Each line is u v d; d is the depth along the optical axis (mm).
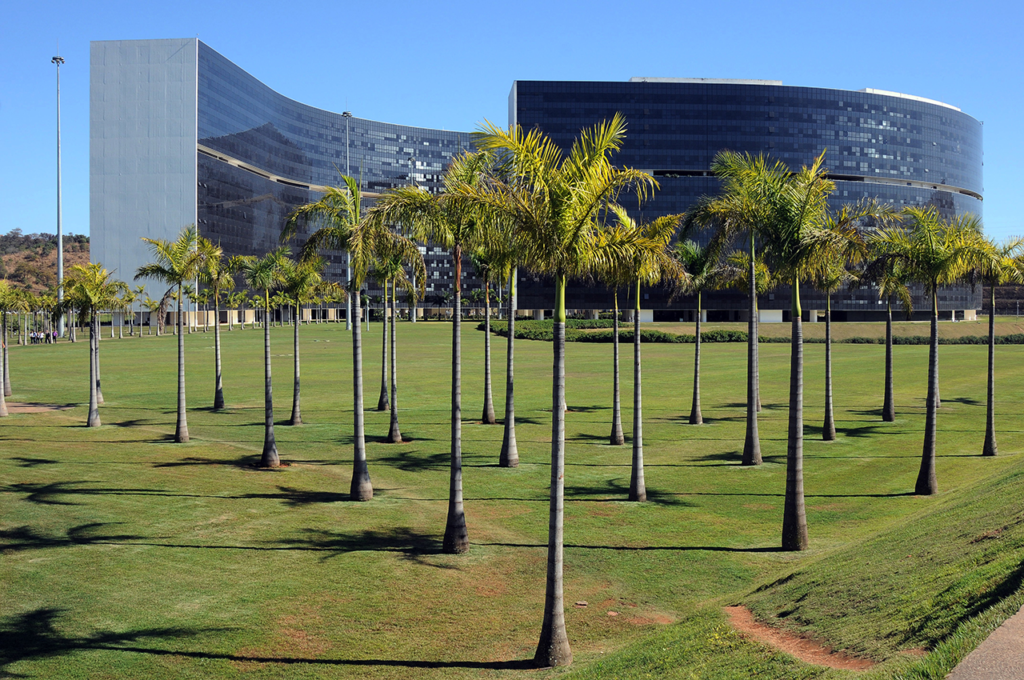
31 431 35344
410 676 12547
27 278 187750
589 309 159375
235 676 12414
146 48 156000
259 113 190625
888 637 10828
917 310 167250
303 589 16219
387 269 33375
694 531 20844
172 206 156250
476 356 82812
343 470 28172
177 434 33312
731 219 21625
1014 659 8141
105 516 20781
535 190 13742
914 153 176000
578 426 39500
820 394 52719
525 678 12430
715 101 163000
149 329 131125
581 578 17219
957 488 24156
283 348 94000
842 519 21922
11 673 12188
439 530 20781
